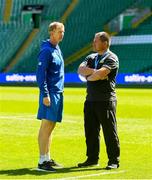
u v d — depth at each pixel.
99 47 15.36
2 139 22.78
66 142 22.03
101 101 15.32
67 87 70.62
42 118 15.16
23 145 20.91
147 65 75.62
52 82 15.11
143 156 18.27
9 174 14.66
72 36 84.62
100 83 15.32
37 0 92.31
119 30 83.50
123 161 17.08
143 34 80.19
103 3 87.50
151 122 30.27
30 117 33.16
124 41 80.38
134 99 48.47
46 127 15.25
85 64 15.48
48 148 15.44
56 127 27.48
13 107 41.47
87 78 15.27
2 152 19.06
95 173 14.80
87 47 82.19
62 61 15.37
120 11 84.81
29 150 19.58
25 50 83.94
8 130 26.16
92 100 15.45
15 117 33.19
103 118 15.38
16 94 57.41
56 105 15.13
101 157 18.00
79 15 88.00
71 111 37.44
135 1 84.75
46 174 14.68
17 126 27.92
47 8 90.88
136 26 82.31
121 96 52.34
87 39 83.75
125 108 39.53
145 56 77.19
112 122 15.41
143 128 27.20
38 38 86.00
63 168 15.68
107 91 15.34
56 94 15.16
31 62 81.88
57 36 15.09
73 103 44.53
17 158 17.69
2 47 85.56
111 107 15.38
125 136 23.89
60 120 15.41
